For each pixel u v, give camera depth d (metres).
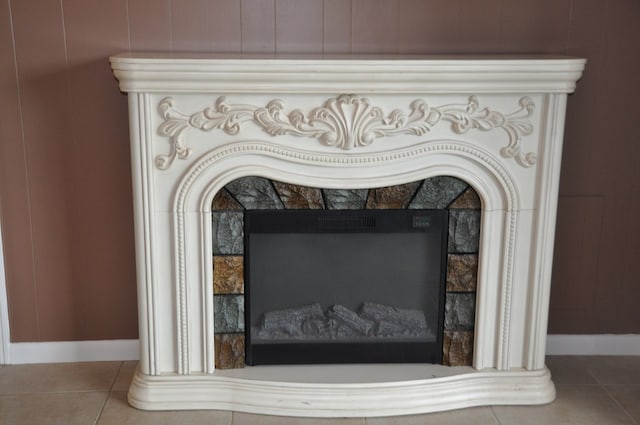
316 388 2.49
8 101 2.58
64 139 2.63
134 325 2.85
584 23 2.62
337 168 2.36
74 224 2.72
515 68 2.25
